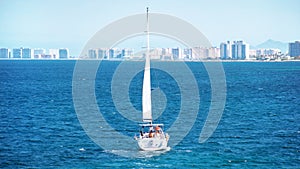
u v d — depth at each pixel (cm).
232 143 10125
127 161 8581
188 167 8212
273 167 8244
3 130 11862
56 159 8812
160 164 8400
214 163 8481
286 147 9738
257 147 9731
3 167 8319
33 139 10681
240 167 8244
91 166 8300
